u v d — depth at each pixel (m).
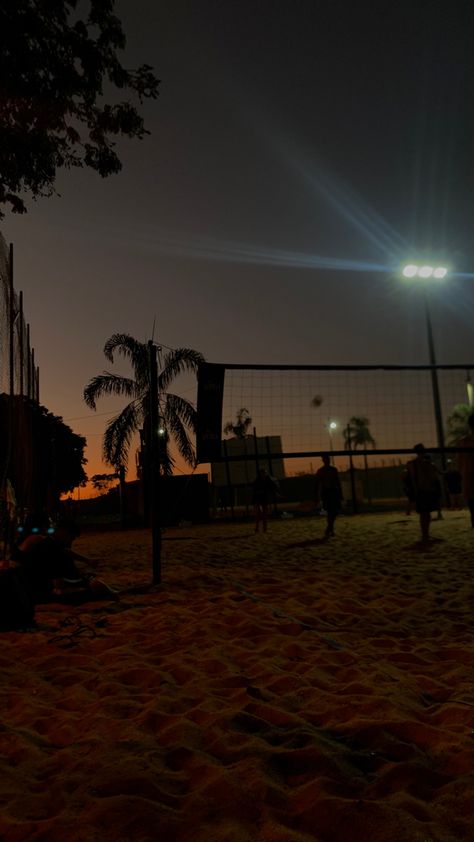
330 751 2.21
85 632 4.48
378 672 3.23
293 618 4.71
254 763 2.11
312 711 2.72
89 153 7.12
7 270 7.74
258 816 1.80
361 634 4.25
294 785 2.01
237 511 26.55
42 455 17.33
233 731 2.46
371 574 6.94
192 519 19.89
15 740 2.46
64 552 5.73
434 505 9.96
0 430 8.57
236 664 3.58
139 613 5.11
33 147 6.74
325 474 11.91
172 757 2.25
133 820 1.76
